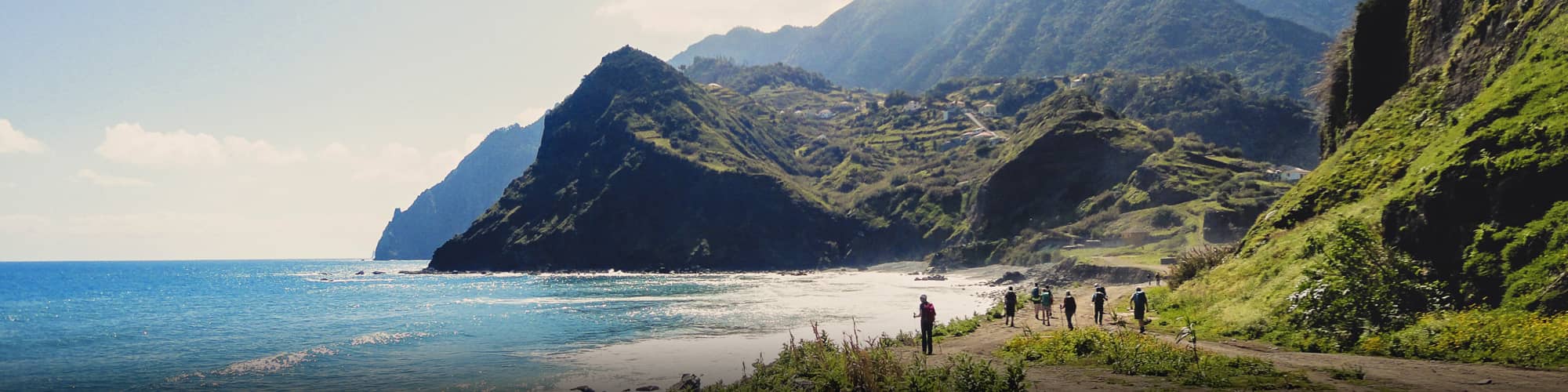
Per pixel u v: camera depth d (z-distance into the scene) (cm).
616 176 18412
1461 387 1273
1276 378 1408
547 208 19138
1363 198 2728
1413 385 1302
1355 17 4069
